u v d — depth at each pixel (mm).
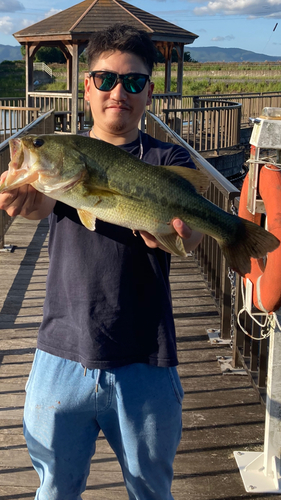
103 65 1998
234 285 3836
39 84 52125
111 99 2004
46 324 2027
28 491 2689
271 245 1921
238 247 1945
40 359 2012
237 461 2869
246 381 3723
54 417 1931
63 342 1968
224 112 13570
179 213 1842
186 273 5957
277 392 2625
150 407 1925
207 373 3826
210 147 13414
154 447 1952
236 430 3176
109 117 2023
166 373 1972
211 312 4887
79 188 1734
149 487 2010
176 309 4949
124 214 1793
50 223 2051
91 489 2703
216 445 3037
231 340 4270
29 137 1692
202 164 4676
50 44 15516
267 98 19281
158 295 1958
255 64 56562
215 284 4797
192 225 1875
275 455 2709
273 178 2430
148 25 14398
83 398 1918
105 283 1919
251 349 3346
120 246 1935
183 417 3295
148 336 1940
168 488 2039
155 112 15805
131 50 1981
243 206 2891
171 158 2066
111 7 14109
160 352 1938
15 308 4926
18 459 2900
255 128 2553
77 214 1957
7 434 3096
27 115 14008
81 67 33031
